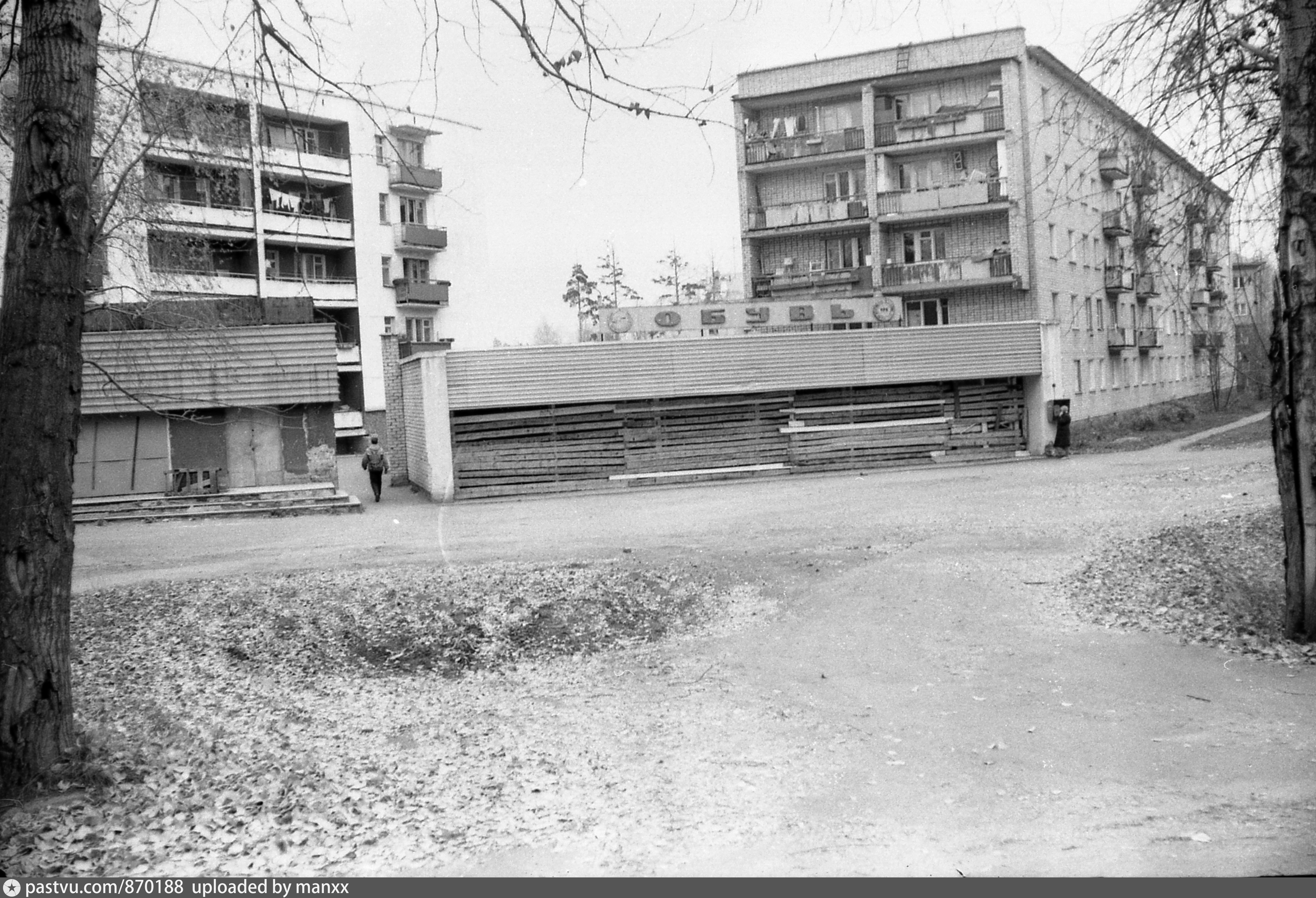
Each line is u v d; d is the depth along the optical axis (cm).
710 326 3381
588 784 694
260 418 2869
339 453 5178
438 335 5575
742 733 809
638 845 570
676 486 3123
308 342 2875
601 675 1080
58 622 663
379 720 939
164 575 1689
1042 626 1080
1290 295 920
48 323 655
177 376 2795
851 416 3328
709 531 1967
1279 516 1460
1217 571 1194
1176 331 5962
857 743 759
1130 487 2238
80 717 879
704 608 1324
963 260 4228
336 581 1498
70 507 672
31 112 654
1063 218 4416
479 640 1228
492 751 803
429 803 669
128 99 1287
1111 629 1045
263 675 1123
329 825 620
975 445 3394
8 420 651
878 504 2262
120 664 1122
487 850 576
